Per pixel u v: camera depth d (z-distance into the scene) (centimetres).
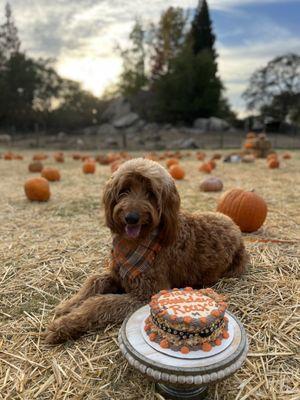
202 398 68
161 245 93
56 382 74
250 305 99
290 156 502
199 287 106
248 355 80
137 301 90
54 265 124
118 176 91
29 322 95
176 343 65
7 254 134
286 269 120
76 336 87
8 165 423
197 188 258
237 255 113
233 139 909
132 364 64
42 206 205
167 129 1090
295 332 88
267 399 69
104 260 127
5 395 71
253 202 154
